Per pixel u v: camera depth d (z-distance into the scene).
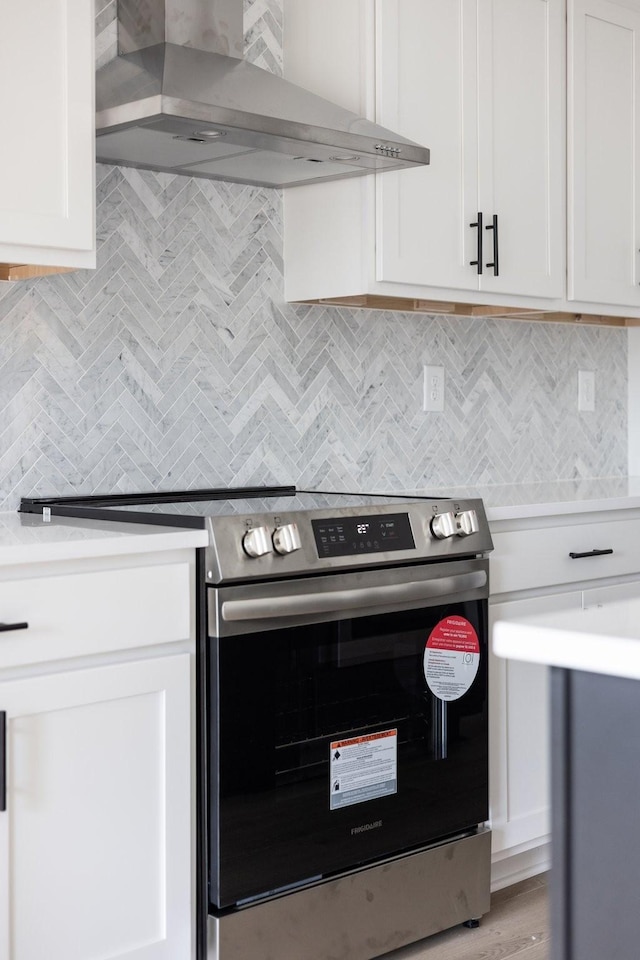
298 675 2.13
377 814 2.28
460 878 2.46
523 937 2.49
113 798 1.90
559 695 0.95
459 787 2.44
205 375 2.69
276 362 2.84
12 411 2.37
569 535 2.76
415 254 2.66
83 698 1.84
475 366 3.33
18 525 2.09
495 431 3.40
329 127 2.30
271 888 2.10
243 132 2.20
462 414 3.30
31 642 1.78
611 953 0.92
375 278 2.62
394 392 3.11
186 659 1.99
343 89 2.63
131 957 1.93
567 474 3.64
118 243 2.52
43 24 2.04
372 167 2.52
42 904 1.82
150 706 1.95
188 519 2.04
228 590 2.01
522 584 2.64
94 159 2.12
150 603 1.93
